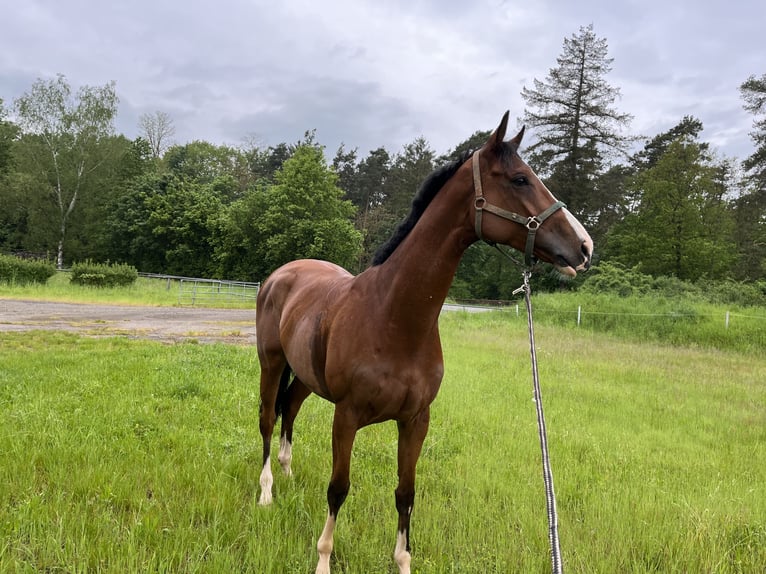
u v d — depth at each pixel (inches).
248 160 2304.4
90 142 1502.2
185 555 106.3
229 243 1445.6
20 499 123.7
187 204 1551.4
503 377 314.8
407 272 92.9
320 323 110.8
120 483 133.6
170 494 132.0
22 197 1487.5
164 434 173.8
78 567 98.3
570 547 115.2
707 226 1211.9
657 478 160.7
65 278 979.9
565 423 221.9
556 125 1382.9
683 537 121.6
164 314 667.4
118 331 473.4
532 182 87.7
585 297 775.7
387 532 118.0
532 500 141.1
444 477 155.0
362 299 100.1
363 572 103.7
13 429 166.4
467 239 93.4
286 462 148.8
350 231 1405.0
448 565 107.8
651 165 1706.4
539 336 550.0
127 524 116.9
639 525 126.0
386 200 2134.6
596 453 183.8
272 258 1376.7
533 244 86.7
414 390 95.0
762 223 1269.7
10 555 99.3
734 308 652.1
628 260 1214.9
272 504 129.8
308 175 1387.8
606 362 394.3
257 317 156.7
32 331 432.5
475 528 122.5
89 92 1503.4
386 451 173.9
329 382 101.8
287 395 148.3
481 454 175.9
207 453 157.9
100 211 1609.3
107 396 214.8
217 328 541.0
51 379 239.3
